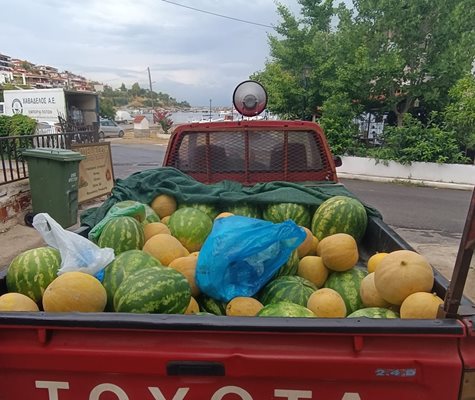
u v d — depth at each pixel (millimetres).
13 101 26016
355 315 2250
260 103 5273
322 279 2814
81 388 1765
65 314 1743
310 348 1665
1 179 9305
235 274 2381
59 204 7914
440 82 16500
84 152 9875
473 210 1565
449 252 7449
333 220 3426
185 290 2203
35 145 10695
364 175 16562
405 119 16328
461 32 16203
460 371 1623
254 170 4734
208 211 3707
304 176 4730
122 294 2129
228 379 1698
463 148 16484
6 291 2479
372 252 3643
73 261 2299
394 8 16031
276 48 18328
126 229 2824
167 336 1705
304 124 4648
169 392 1730
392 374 1643
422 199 12469
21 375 1771
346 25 17500
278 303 2266
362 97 17156
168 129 44219
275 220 3645
